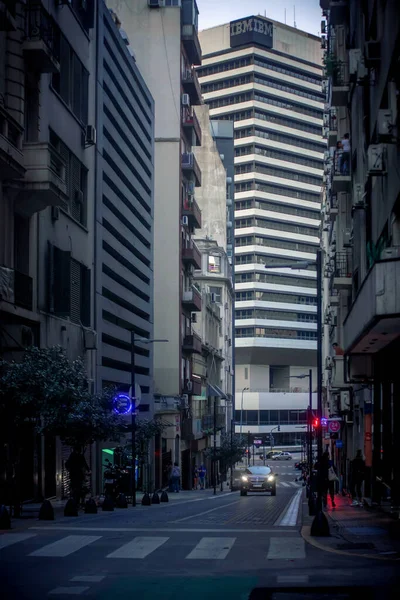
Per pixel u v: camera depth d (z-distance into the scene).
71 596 9.24
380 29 20.61
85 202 36.38
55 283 30.30
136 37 64.19
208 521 19.83
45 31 26.94
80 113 34.88
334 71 33.88
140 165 51.31
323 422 43.22
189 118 65.06
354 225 32.72
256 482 46.72
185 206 65.81
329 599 8.88
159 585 9.90
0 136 22.66
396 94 17.33
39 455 28.64
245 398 150.00
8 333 25.36
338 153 35.81
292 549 13.25
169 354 62.09
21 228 27.72
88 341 34.94
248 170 156.75
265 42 158.00
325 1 40.97
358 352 23.77
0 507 17.09
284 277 156.62
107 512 24.92
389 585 9.72
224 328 98.69
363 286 18.20
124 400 31.12
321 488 25.69
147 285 53.84
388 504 25.61
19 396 22.33
